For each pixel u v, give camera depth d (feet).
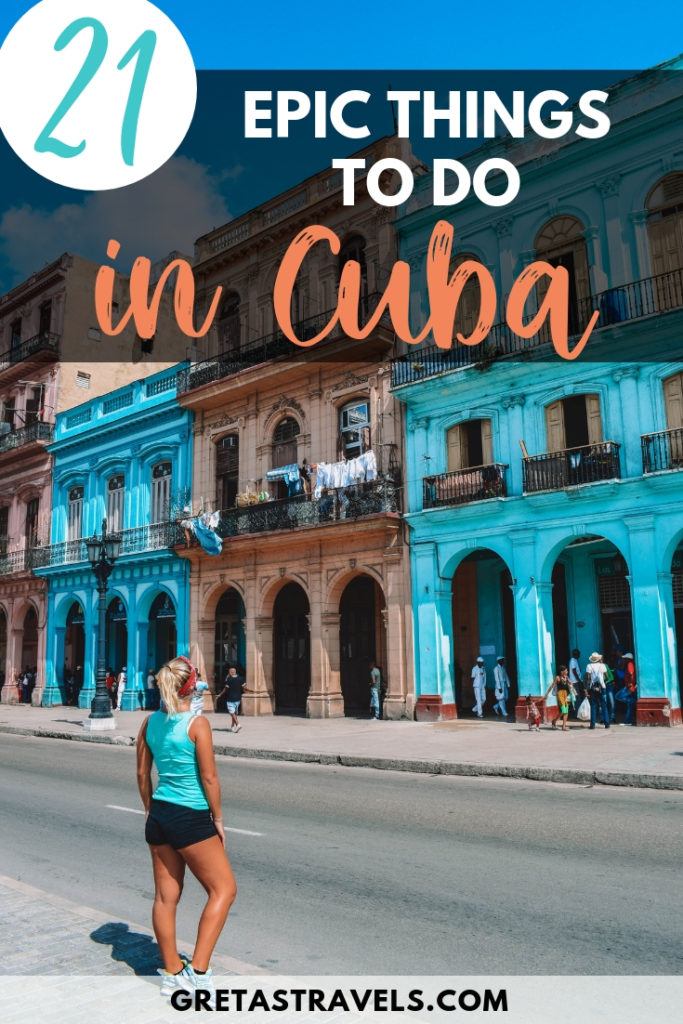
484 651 75.77
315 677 77.82
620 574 67.72
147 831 13.99
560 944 16.53
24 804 34.94
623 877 21.48
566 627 70.95
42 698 110.93
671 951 16.02
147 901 20.56
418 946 16.58
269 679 83.10
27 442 117.60
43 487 118.62
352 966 15.55
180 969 13.84
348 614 85.15
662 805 32.17
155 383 102.32
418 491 73.61
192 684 14.62
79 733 67.92
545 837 26.66
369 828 28.81
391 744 53.01
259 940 17.15
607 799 33.96
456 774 42.63
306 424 83.41
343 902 19.81
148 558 95.81
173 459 97.91
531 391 67.26
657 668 57.77
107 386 124.67
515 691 73.67
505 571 75.25
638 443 60.54
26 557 117.08
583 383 64.08
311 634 78.95
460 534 69.67
